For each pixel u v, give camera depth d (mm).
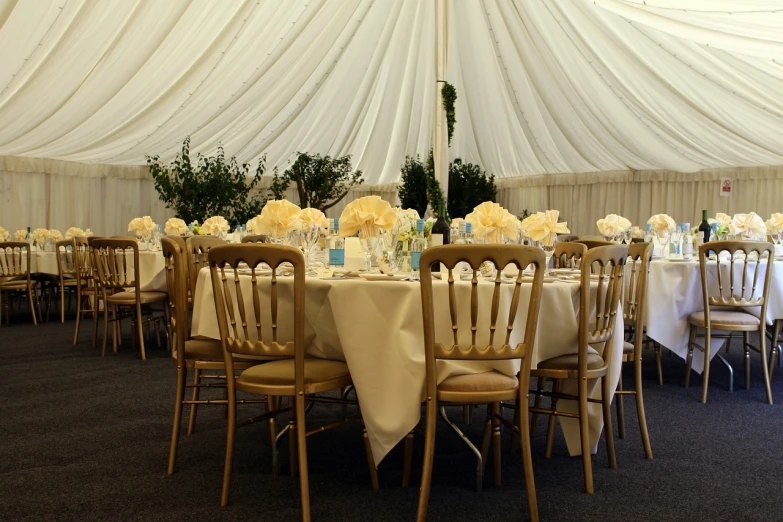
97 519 2412
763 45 7535
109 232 12914
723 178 11336
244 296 2814
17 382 4621
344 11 8469
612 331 2879
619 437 3459
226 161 12852
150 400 4129
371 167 14211
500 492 2705
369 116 11930
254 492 2670
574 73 9570
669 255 5707
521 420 2406
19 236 9016
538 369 2793
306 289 2688
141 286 6074
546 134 11820
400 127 12352
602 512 2518
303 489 2367
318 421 3713
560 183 13742
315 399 2783
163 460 3037
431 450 2334
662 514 2502
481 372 2506
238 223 12320
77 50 7539
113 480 2787
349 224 3270
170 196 11797
